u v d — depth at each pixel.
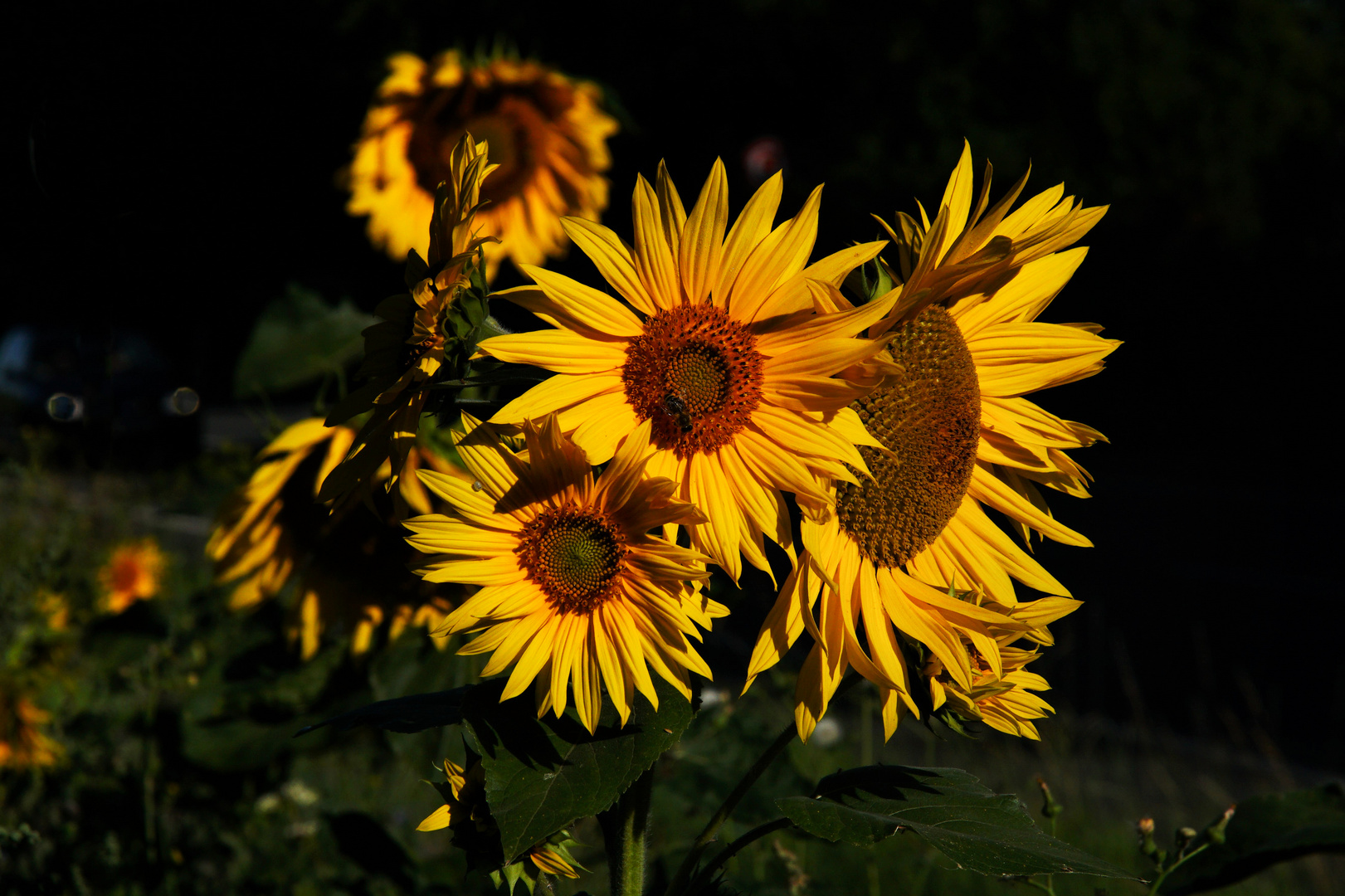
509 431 1.24
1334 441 16.50
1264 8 16.97
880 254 1.39
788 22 13.00
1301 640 8.31
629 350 1.28
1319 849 1.67
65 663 3.43
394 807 3.49
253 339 2.31
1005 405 1.54
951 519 1.51
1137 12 15.62
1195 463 16.86
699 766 2.18
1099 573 10.52
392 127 2.77
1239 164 16.69
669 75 13.06
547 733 1.29
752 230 1.25
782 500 1.26
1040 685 1.45
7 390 10.95
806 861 2.99
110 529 4.91
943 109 13.49
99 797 2.95
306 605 2.38
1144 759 5.39
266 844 3.14
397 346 1.26
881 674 1.31
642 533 1.24
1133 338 18.05
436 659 2.30
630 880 1.42
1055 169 14.21
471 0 11.81
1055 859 1.23
